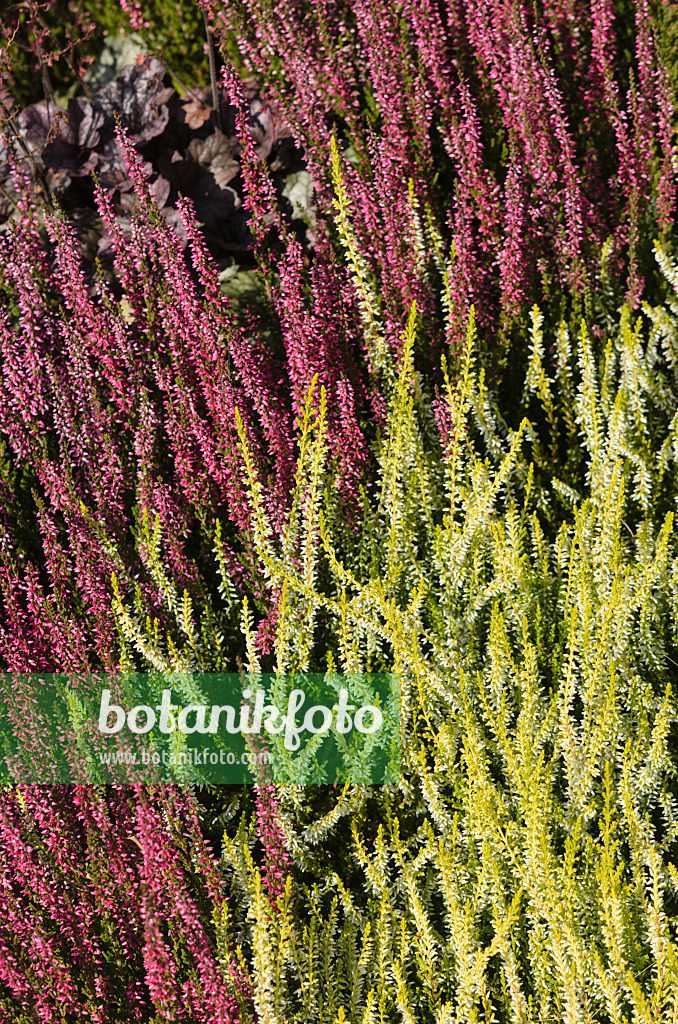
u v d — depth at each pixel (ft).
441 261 7.58
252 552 7.37
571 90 7.79
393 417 7.41
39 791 7.27
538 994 7.13
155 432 7.47
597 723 7.21
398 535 7.40
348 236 7.48
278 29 7.75
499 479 7.32
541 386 7.52
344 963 7.23
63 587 7.39
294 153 8.02
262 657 7.39
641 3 7.66
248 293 7.81
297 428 7.47
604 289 7.66
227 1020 7.16
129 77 7.97
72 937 7.25
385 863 7.22
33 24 8.01
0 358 7.63
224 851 7.23
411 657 7.24
